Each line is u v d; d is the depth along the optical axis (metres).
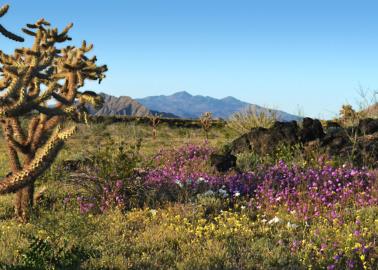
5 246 7.43
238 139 16.16
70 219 7.09
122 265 6.60
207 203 10.07
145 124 39.66
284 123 15.84
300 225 8.68
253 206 10.16
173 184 11.37
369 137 14.61
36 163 4.34
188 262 6.69
